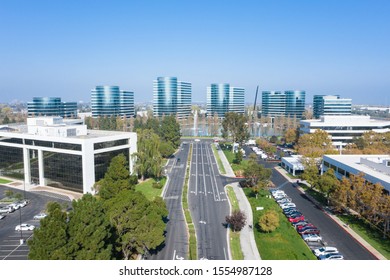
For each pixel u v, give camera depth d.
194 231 58.97
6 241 55.81
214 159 133.00
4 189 86.94
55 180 87.69
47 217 35.50
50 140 86.19
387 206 55.22
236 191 87.19
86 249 35.34
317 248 52.91
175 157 136.88
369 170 72.75
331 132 149.62
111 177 60.16
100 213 39.66
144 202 48.28
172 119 160.00
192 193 84.88
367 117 158.12
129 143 94.94
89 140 81.38
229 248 52.69
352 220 64.88
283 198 78.50
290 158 115.44
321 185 73.19
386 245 53.75
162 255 49.97
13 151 95.38
